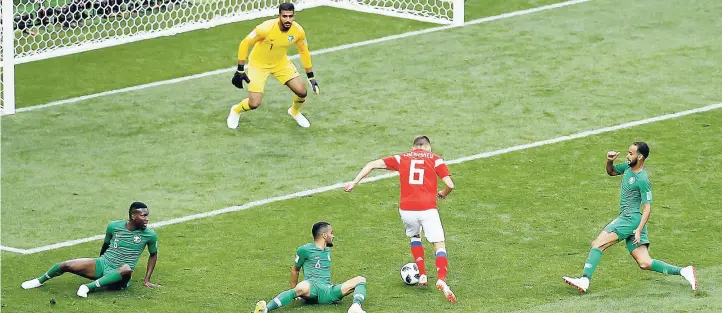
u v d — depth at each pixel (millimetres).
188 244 51656
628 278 48000
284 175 58469
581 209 54406
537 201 55312
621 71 69812
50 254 50906
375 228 52969
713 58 71312
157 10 79625
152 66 72750
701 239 51375
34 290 47188
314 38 76312
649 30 75812
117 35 77250
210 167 59438
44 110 66625
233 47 75625
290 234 52531
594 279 47969
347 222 53531
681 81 68250
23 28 75312
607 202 55031
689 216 53438
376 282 48125
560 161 59312
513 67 70938
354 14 80500
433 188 47406
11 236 52562
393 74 70500
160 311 45500
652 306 44125
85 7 77125
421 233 52469
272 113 65625
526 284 47594
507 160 59531
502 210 54438
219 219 54062
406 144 61656
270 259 50281
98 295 46781
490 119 64312
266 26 60969
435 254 47344
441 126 63625
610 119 63844
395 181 57594
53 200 56156
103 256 47219
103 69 72438
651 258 48844
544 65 71062
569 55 72312
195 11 80625
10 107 66438
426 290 47344
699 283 46625
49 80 70875
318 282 45875
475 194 56000
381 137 62562
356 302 44562
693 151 59906
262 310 43969
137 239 47031
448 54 73188
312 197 56031
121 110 66438
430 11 80062
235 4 81125
